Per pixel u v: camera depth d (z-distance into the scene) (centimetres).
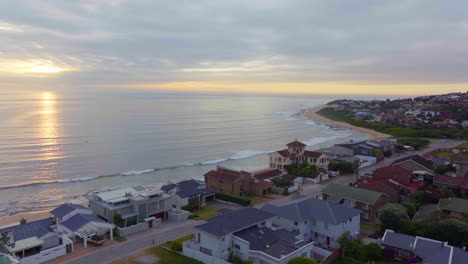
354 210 4844
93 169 9781
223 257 3919
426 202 6084
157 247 4453
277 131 19275
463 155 10481
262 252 3697
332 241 4538
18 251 4031
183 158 11738
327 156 9931
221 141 15288
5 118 19312
